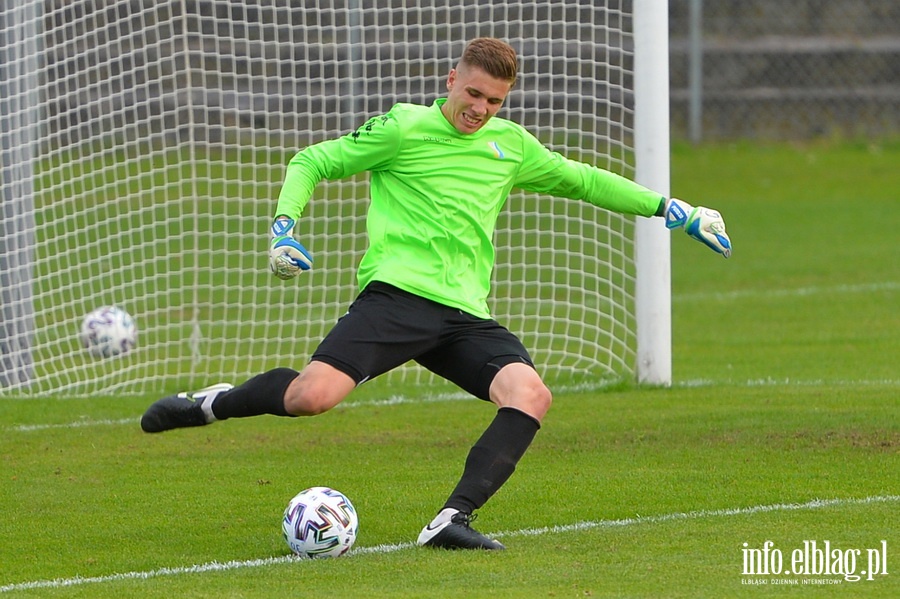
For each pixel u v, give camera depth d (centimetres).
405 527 1742
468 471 1569
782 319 3741
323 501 1578
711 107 7612
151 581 1482
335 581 1449
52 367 3095
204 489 1991
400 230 1589
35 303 3591
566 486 1953
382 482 2019
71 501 1922
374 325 1550
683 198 6259
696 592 1385
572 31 3594
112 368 3112
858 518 1709
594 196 1689
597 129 3172
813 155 7350
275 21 3259
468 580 1436
